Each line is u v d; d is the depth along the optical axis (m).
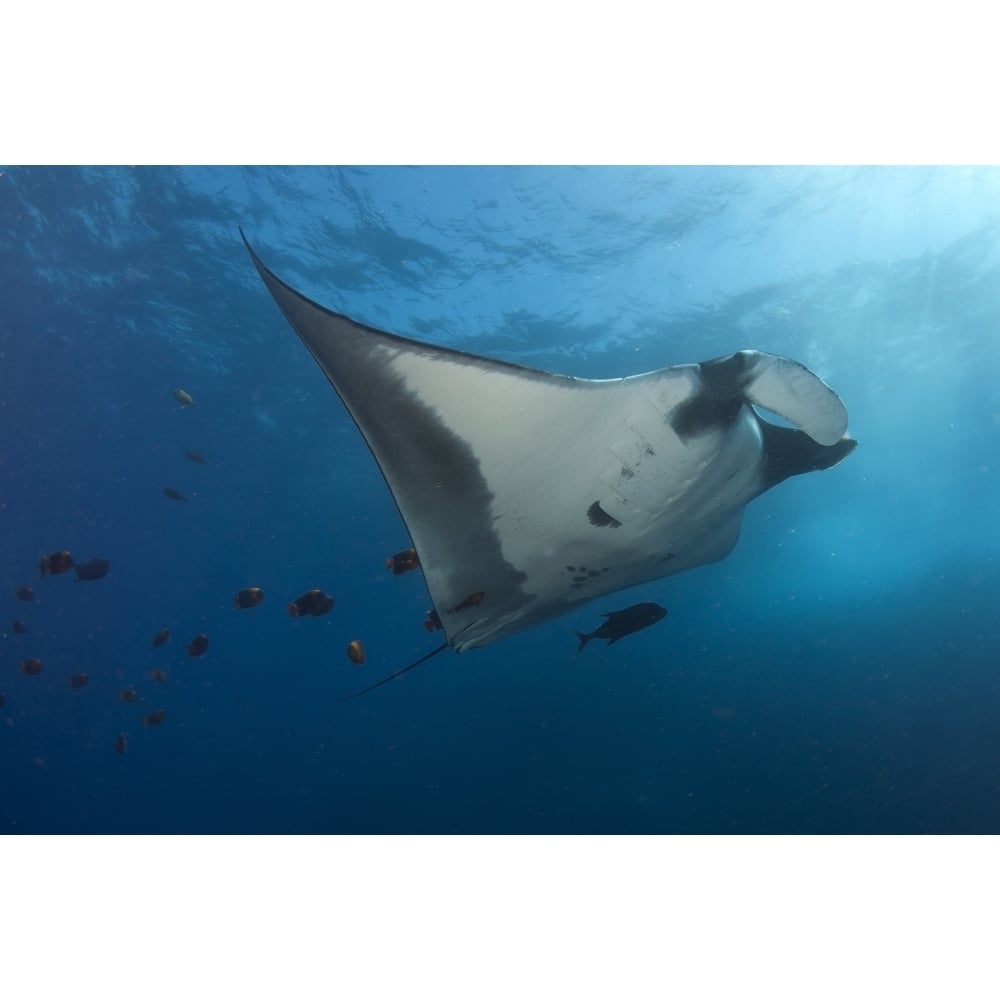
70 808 22.78
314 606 4.83
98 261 11.02
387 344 2.54
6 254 10.90
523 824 13.09
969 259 12.38
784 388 2.71
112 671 33.53
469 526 3.10
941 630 24.39
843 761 12.95
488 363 2.64
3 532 20.27
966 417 18.14
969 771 11.39
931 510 24.16
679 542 3.52
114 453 16.52
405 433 2.76
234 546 22.69
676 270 11.70
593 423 2.82
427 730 23.09
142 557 23.12
